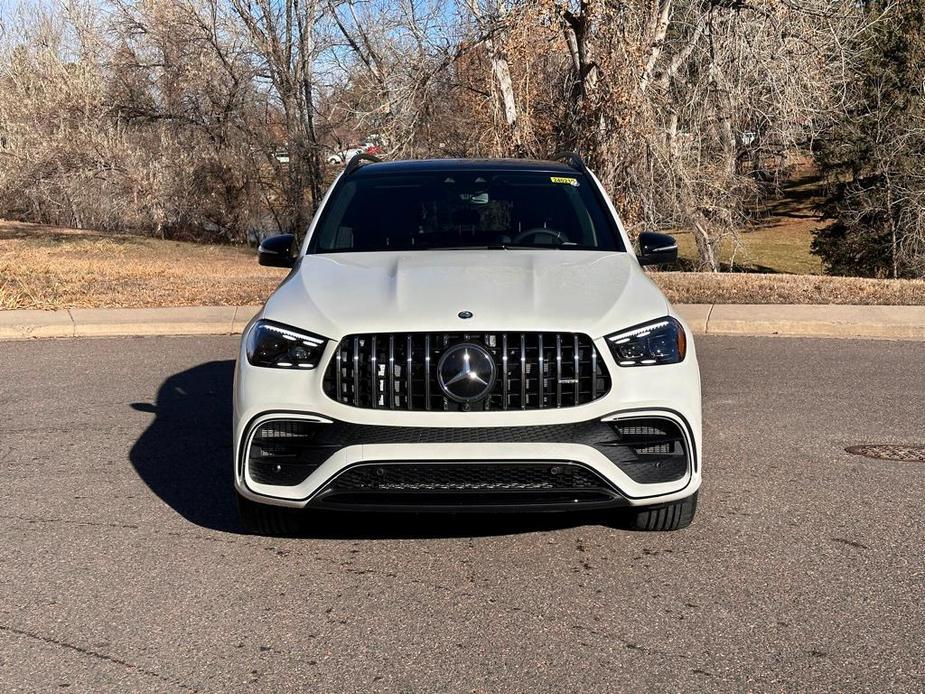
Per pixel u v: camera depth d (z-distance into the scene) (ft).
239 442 13.99
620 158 60.03
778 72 64.75
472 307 13.82
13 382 28.43
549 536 15.53
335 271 15.85
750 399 25.70
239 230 111.14
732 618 12.55
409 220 18.13
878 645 11.75
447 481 13.46
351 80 98.32
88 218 116.16
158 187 100.68
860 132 103.45
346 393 13.56
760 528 15.92
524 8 59.36
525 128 62.59
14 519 16.63
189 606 13.08
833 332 36.17
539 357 13.37
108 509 17.15
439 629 12.33
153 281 52.70
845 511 16.78
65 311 40.78
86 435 22.39
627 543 15.23
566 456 13.32
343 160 103.04
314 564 14.52
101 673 11.25
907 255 100.12
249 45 101.30
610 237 17.85
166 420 23.80
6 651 11.80
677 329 14.44
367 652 11.73
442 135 74.13
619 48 57.98
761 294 43.45
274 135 109.40
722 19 65.72
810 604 12.95
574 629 12.28
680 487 13.98
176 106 104.78
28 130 99.91
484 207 18.42
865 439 21.68
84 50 102.01
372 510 13.64
